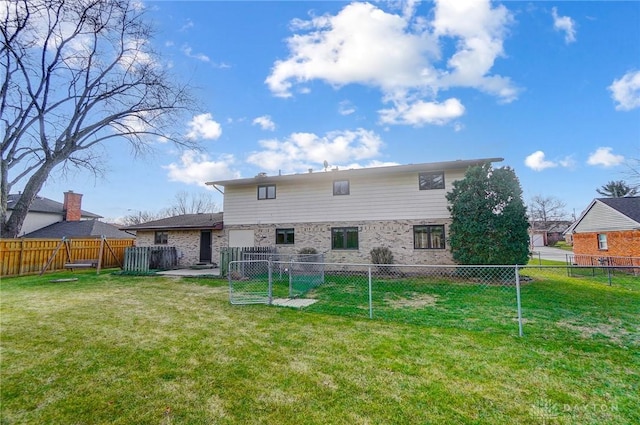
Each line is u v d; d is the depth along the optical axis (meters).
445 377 3.86
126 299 8.69
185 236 18.61
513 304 7.95
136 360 4.42
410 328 5.86
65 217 26.92
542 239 49.41
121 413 3.12
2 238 14.13
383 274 14.45
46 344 5.06
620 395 3.44
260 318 6.60
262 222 17.00
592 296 9.05
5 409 3.19
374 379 3.83
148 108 17.95
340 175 15.33
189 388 3.63
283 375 3.95
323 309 7.41
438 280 12.38
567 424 2.94
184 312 7.15
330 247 15.74
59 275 14.27
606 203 18.69
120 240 19.53
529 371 4.02
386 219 15.03
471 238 12.03
